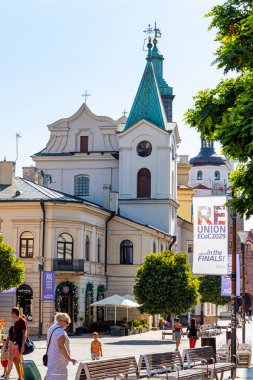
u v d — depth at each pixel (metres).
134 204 87.56
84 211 71.81
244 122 19.92
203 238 32.75
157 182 87.50
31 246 69.19
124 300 68.00
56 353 19.72
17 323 25.19
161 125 88.19
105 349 50.78
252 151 20.20
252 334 79.06
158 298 66.62
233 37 22.14
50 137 91.31
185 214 110.50
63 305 69.31
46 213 69.31
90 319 73.12
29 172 86.19
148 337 67.94
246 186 22.17
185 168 113.50
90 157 89.88
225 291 44.19
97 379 20.39
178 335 48.38
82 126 90.62
